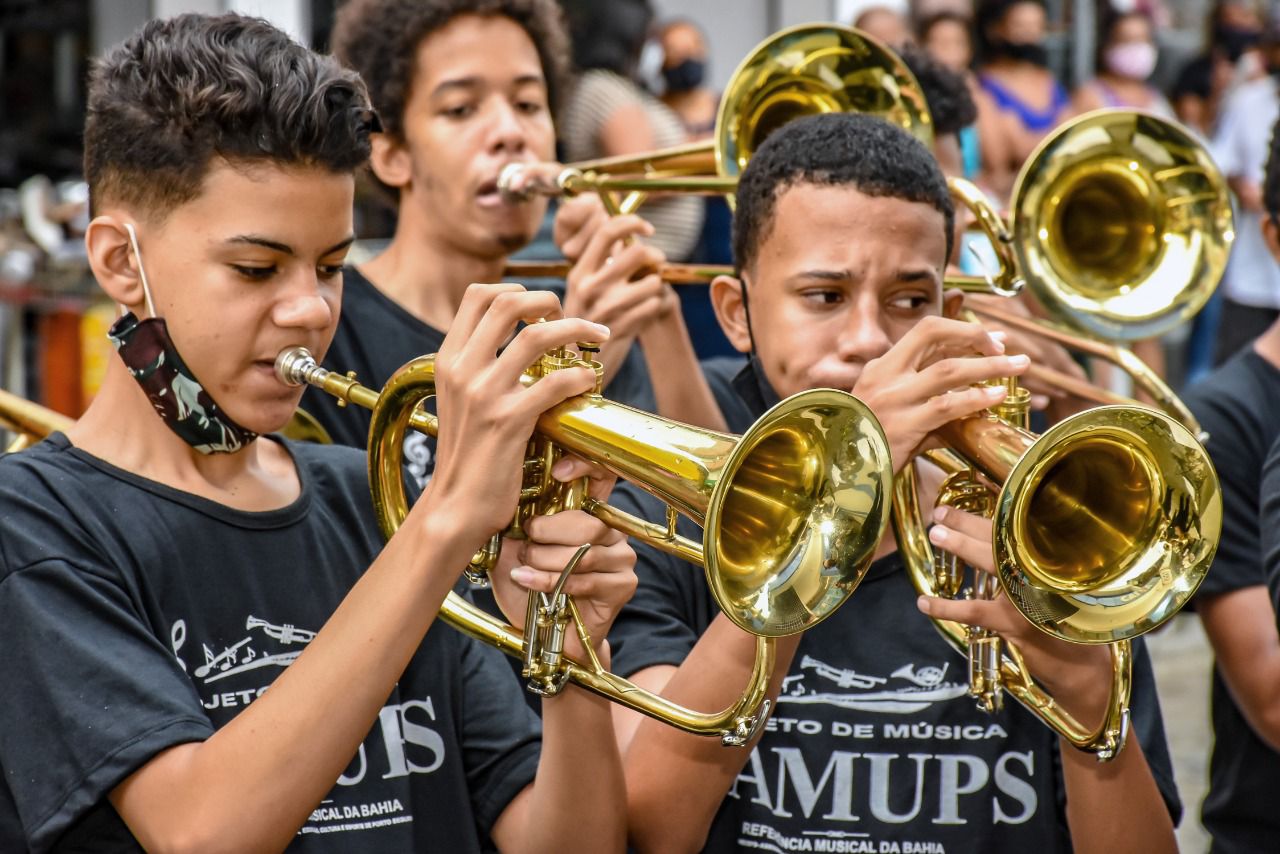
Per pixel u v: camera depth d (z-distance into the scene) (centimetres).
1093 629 231
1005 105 820
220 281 234
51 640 222
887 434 243
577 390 223
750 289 301
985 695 262
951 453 280
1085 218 365
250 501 254
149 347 237
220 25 242
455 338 225
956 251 410
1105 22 989
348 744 216
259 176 232
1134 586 236
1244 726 371
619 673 292
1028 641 254
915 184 285
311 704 215
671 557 307
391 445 250
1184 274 361
